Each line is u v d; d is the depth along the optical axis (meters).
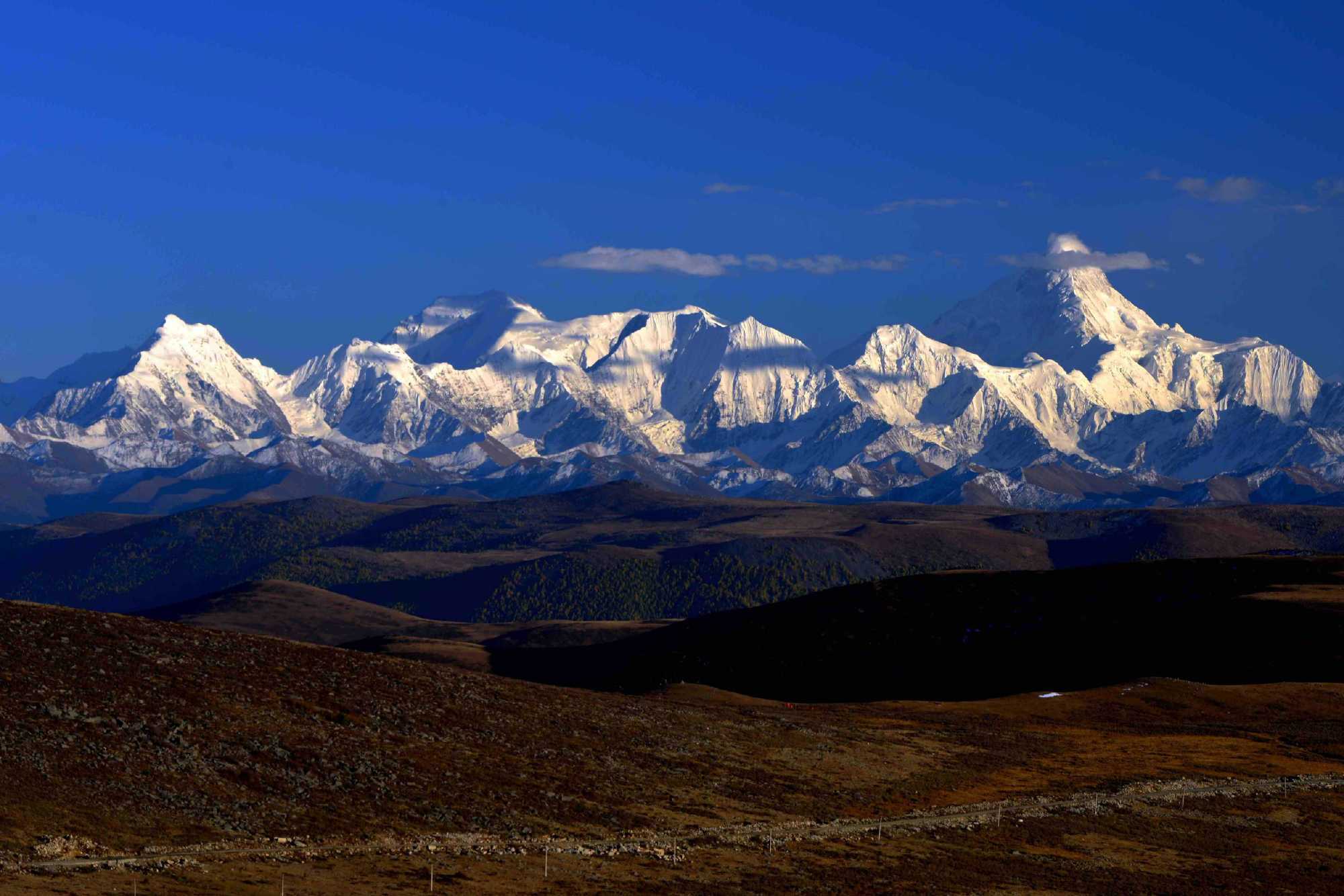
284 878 149.12
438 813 186.25
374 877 154.25
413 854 165.62
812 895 168.88
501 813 191.88
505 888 155.50
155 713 197.62
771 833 199.88
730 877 173.38
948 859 195.00
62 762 172.50
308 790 185.25
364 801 186.00
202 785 178.38
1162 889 191.50
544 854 173.00
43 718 184.50
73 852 148.88
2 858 143.12
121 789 170.25
